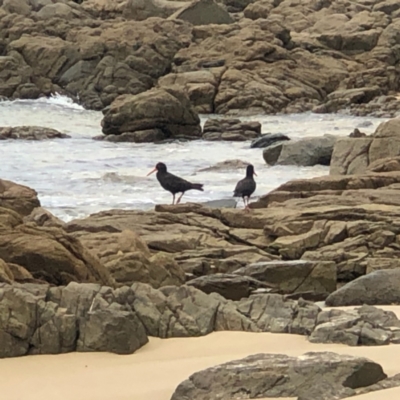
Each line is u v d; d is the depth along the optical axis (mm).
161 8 61375
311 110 46906
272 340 8078
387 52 54062
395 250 14734
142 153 32406
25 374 7184
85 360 7586
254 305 8734
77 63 50125
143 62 50031
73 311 8102
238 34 52812
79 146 34281
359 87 50344
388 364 6859
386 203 17328
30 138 35750
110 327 7805
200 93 46750
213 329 8539
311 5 67562
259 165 29422
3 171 26969
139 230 15586
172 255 14375
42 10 58562
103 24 56250
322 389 5941
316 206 17188
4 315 7727
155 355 7754
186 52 51719
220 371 6258
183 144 35656
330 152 29188
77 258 10625
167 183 20500
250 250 14766
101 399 6418
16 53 50812
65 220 19406
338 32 57688
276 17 64438
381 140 25766
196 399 6070
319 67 51656
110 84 49031
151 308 8477
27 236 10602
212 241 15211
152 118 36719
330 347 7691
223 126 37938
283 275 12547
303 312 8562
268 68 50125
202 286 11750
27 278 9852
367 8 67062
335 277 12672
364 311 8555
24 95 49000
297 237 15164
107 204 21359
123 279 11406
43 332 7797
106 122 37188
